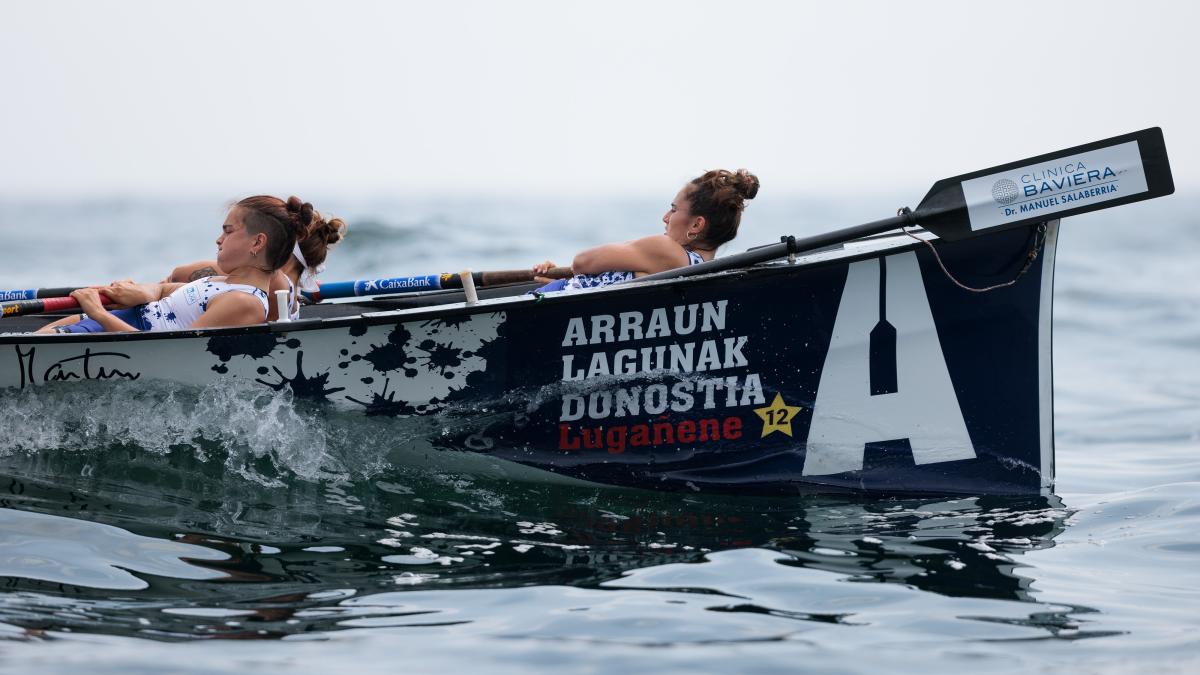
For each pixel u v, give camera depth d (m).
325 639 2.61
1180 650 2.60
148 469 3.78
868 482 3.86
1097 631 2.72
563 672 2.43
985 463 3.86
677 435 3.86
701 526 3.53
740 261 3.72
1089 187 3.57
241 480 3.75
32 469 3.76
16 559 3.03
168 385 3.82
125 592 2.87
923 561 3.23
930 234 3.94
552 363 3.81
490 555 3.23
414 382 3.81
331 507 3.59
